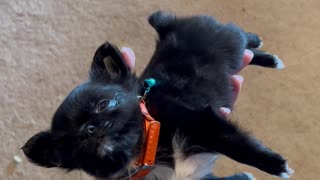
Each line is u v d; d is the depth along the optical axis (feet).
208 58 1.50
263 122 2.07
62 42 2.31
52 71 2.26
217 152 1.32
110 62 1.30
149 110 1.30
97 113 1.18
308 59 2.13
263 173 2.00
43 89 2.24
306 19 2.19
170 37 1.56
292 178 1.98
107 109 1.19
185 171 1.33
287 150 2.03
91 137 1.16
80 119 1.17
